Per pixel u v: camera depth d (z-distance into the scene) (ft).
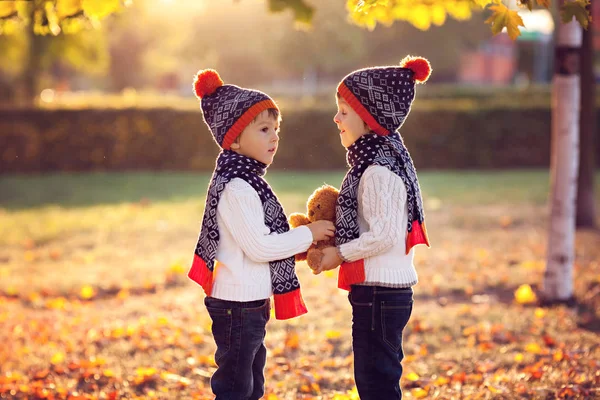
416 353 19.63
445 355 19.31
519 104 66.33
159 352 20.01
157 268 30.83
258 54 110.42
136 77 145.59
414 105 67.82
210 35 105.09
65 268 31.71
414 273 11.89
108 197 52.42
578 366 17.76
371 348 11.51
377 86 11.55
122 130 66.18
